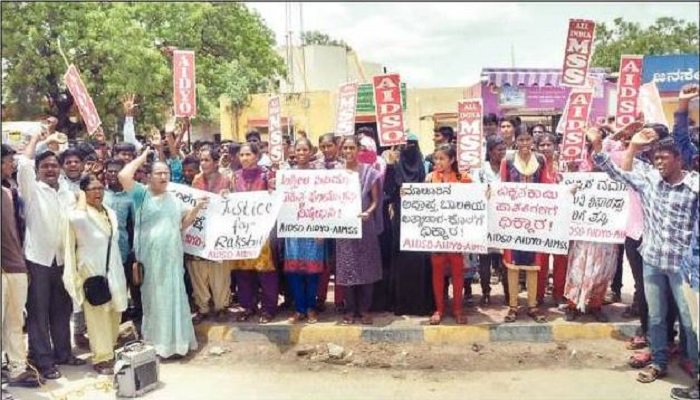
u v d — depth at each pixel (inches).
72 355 248.4
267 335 262.2
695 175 195.8
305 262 261.9
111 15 748.6
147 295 251.1
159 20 881.5
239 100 908.0
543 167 259.4
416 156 279.1
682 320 204.7
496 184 254.1
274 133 327.3
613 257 250.8
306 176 257.8
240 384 226.5
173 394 218.2
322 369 238.8
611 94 625.3
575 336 251.9
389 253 280.7
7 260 218.2
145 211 249.0
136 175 285.6
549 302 287.1
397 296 274.5
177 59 307.4
